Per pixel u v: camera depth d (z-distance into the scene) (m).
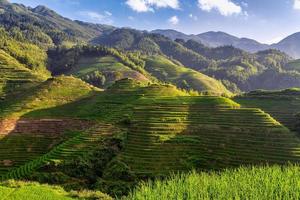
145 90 139.50
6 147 103.12
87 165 82.00
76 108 137.38
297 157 81.06
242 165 77.38
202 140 90.00
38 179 77.31
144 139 91.06
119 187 72.81
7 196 44.41
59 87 157.12
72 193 49.25
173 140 89.81
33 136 110.69
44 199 44.44
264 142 87.50
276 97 162.25
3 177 82.06
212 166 80.38
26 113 131.00
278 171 60.56
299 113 131.88
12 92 163.88
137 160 82.56
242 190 48.84
